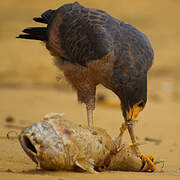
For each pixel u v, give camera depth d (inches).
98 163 460.8
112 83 613.9
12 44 2271.2
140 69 599.8
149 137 836.0
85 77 649.6
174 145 764.0
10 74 1804.9
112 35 628.1
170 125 1025.5
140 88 600.1
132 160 494.0
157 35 2632.9
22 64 1937.7
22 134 424.5
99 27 645.9
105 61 612.7
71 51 665.0
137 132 894.4
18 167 489.4
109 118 1069.8
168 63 2196.1
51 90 1572.3
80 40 653.9
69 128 438.0
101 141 459.2
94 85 654.5
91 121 653.3
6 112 1021.2
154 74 2073.1
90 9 687.1
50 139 422.6
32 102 1246.9
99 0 3144.7
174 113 1254.9
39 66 1911.9
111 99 1353.3
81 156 435.2
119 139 488.4
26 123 854.5
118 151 483.5
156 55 2299.5
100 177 423.8
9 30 2522.1
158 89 1760.6
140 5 3144.7
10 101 1248.2
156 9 3105.3
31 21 2699.3
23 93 1444.4
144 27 2773.1
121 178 430.9
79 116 1039.6
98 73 628.1
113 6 3100.4
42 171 439.5
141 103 605.6
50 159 422.3
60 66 692.1
